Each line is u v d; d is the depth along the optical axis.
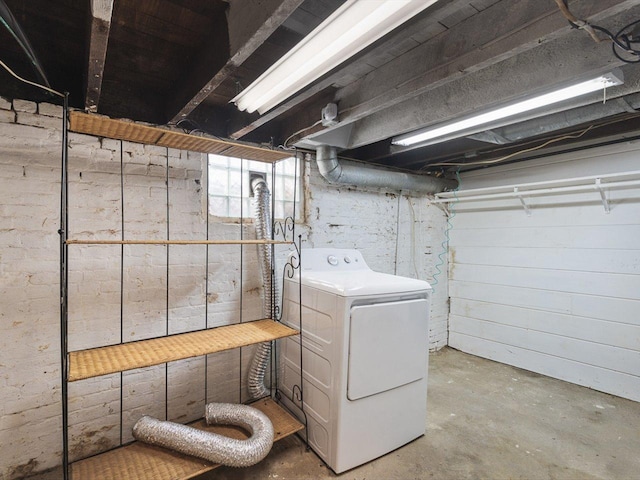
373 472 1.86
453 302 3.81
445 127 2.12
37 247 1.73
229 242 1.78
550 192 2.87
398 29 1.17
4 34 1.42
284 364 2.39
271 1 0.98
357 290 1.85
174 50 1.52
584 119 2.02
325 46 1.18
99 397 1.92
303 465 1.91
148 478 1.58
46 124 1.73
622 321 2.64
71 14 1.29
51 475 1.75
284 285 2.42
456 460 1.95
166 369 2.06
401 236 3.52
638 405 2.53
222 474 1.83
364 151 3.05
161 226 2.09
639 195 2.54
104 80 1.82
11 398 1.69
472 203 3.61
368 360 1.90
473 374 3.11
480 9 1.20
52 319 1.78
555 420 2.35
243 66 1.63
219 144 1.81
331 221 2.97
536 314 3.13
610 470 1.85
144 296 2.05
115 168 1.93
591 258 2.79
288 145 2.35
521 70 1.45
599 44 1.23
